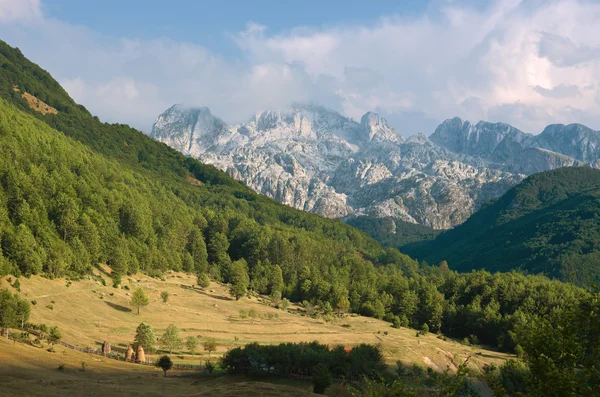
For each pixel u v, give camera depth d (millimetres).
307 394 90688
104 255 195000
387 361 140375
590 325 42562
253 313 178750
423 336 196500
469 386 87688
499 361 166625
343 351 115812
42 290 143625
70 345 112562
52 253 161000
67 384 81438
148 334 121562
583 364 41125
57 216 189500
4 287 131250
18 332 107875
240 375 107000
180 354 125812
